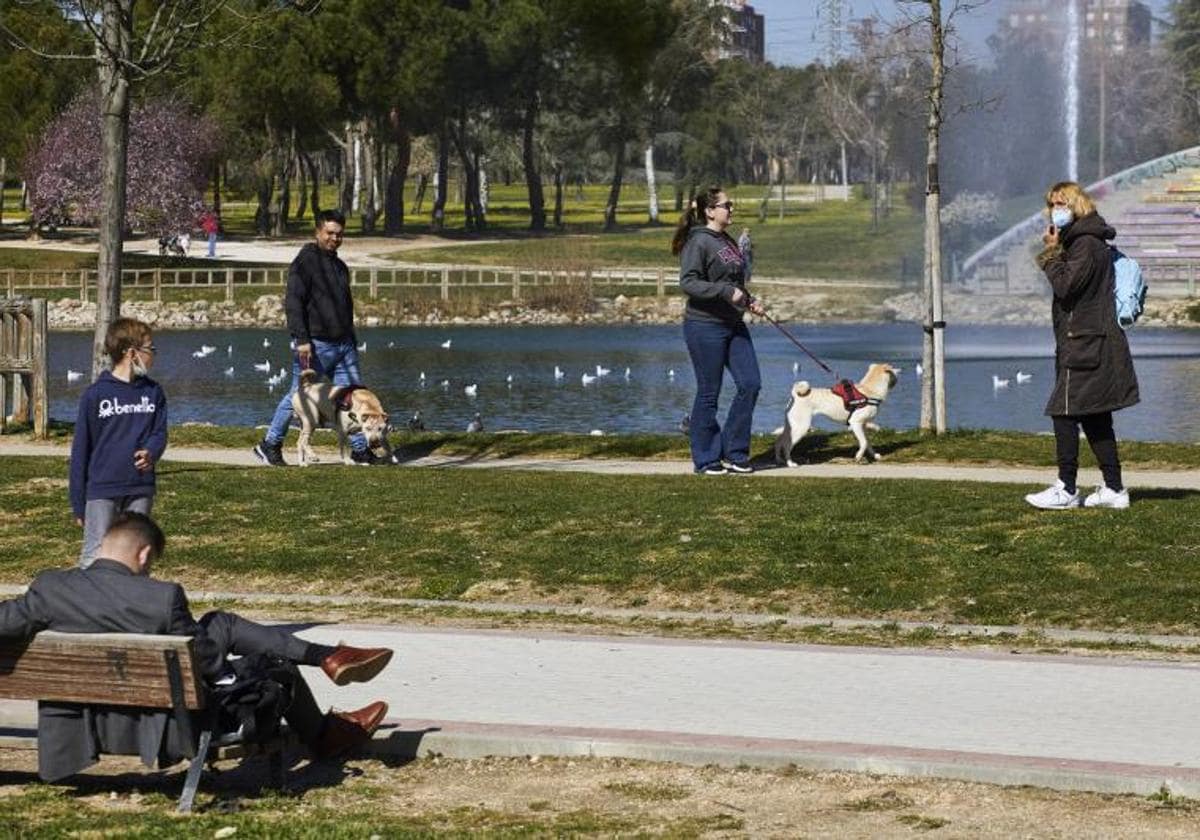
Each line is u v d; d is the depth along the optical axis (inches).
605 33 3592.5
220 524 593.9
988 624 449.7
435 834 279.6
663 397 1614.2
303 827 283.9
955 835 277.7
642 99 4165.8
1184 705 353.7
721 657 409.4
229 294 2812.5
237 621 321.1
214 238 3316.9
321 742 326.0
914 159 3238.2
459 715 351.9
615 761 324.5
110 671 291.6
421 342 2365.9
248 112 3437.5
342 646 323.9
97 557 309.4
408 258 3390.7
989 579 480.1
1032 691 367.9
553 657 411.5
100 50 711.7
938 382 808.3
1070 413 548.1
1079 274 535.5
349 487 663.8
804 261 3316.9
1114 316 541.3
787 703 359.3
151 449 401.7
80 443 399.9
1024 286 2765.7
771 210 4717.0
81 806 304.8
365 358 2096.5
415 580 521.7
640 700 363.9
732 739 327.0
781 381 1706.4
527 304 2839.6
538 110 4067.4
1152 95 3688.5
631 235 4052.7
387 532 575.8
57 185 3265.3
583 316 2819.9
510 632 448.5
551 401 1588.3
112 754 302.5
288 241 3693.4
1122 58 3604.8
